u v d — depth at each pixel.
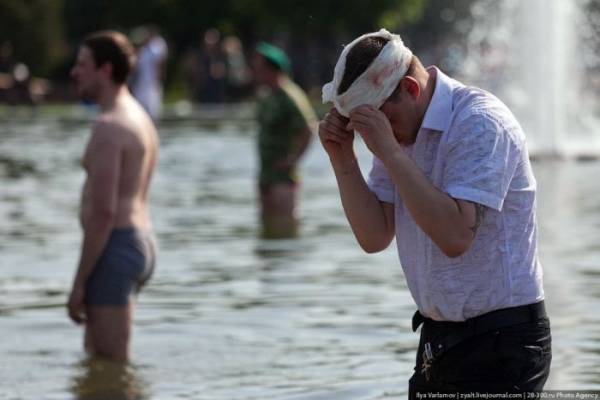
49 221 37.75
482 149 12.12
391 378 19.08
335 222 37.09
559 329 21.78
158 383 19.22
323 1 137.50
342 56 12.31
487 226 12.40
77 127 84.50
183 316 23.88
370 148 12.16
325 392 18.39
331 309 24.31
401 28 141.62
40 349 21.41
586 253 29.78
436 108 12.34
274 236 34.34
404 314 23.70
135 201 20.14
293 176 38.00
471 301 12.55
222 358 20.62
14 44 135.38
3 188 46.78
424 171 12.51
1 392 18.84
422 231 12.66
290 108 37.69
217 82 121.38
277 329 22.66
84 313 20.17
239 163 57.38
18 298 25.89
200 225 36.62
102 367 19.98
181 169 54.53
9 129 82.50
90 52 20.02
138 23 145.88
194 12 143.62
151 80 81.62
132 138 19.94
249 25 146.25
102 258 19.92
